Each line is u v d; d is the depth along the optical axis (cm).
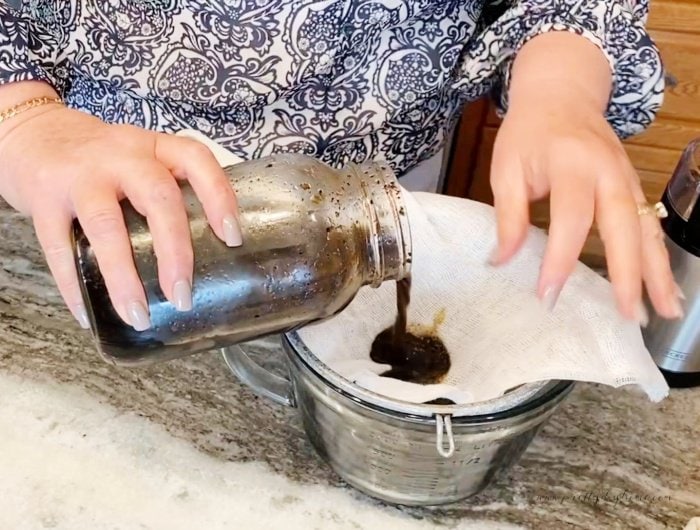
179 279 33
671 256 53
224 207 34
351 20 50
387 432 41
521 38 53
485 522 47
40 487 46
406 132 58
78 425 50
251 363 52
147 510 46
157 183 35
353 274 37
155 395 52
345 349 48
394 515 47
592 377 42
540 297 38
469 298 50
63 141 40
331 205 37
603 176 39
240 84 52
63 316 57
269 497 47
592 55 49
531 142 42
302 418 49
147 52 51
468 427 40
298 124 55
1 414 50
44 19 51
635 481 51
